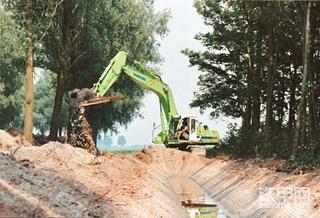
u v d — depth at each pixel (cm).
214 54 4531
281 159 2859
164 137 3919
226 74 4584
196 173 3297
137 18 5216
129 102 5819
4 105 7106
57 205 944
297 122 2512
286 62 3862
